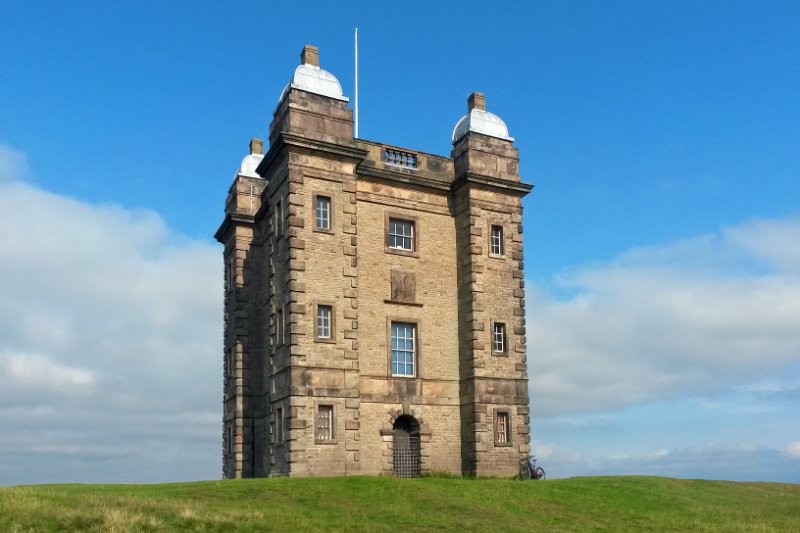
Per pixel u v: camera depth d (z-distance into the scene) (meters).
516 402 42.31
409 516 26.50
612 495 33.69
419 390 41.22
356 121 43.28
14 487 28.47
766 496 37.84
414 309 42.06
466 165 44.09
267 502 27.20
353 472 36.88
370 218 41.91
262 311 46.59
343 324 38.28
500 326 43.25
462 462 41.47
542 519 28.41
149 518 22.59
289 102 39.12
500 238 44.28
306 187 38.75
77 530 21.48
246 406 45.38
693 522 29.80
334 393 37.28
